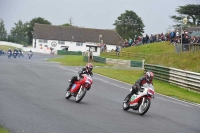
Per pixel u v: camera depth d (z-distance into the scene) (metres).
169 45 99.00
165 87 47.69
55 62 79.94
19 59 80.94
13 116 19.52
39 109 22.23
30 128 17.08
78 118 20.52
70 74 50.12
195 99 39.31
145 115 24.39
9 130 16.36
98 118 21.17
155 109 28.09
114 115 22.86
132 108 24.80
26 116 19.78
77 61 87.31
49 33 191.38
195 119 25.06
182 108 30.77
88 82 26.28
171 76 50.56
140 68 75.75
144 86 24.16
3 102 23.67
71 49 191.12
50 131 16.78
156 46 101.69
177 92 43.75
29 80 38.38
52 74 47.66
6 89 29.92
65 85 36.84
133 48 106.94
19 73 44.78
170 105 31.83
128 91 38.00
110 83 44.47
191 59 58.94
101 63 85.75
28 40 193.12
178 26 135.88
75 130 17.44
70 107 24.08
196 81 44.75
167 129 20.17
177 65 59.91
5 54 101.12
